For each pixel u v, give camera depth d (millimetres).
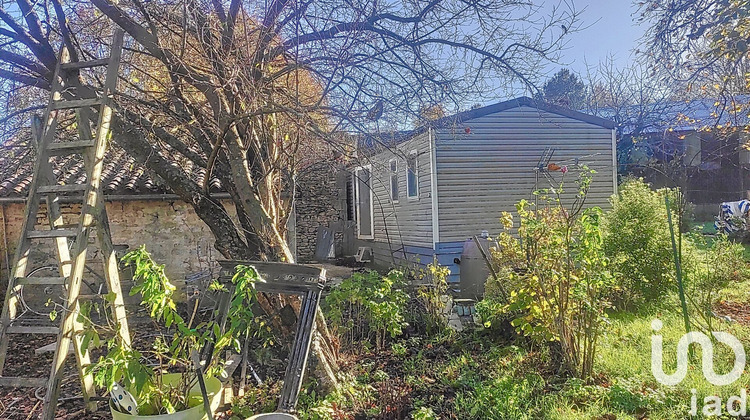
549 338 4535
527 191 10562
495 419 3740
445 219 10172
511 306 4805
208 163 4758
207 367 3670
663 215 6844
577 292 4430
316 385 4164
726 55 6352
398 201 12375
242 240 4973
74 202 8320
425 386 4539
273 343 4914
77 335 3596
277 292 3902
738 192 16969
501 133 10438
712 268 7512
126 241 8805
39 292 8164
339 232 16547
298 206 16344
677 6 6781
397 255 12352
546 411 3820
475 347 5715
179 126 5090
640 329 5672
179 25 4203
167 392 3342
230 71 4148
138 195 8484
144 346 5902
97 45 4840
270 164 5078
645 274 6707
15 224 8555
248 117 4293
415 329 6414
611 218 7266
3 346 3387
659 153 17328
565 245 4617
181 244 8930
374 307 5457
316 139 5113
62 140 4906
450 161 10195
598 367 4625
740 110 8469
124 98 4613
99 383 2928
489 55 5203
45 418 3178
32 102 5203
